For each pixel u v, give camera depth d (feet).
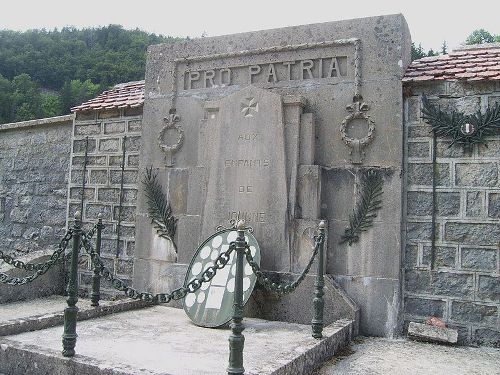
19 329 17.78
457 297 19.79
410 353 17.84
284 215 21.84
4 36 170.40
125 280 26.68
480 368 16.20
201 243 22.63
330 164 21.93
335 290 20.63
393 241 20.53
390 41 21.45
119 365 13.87
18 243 32.91
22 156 33.71
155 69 26.35
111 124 28.45
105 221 27.86
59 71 158.71
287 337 18.28
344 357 17.21
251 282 20.33
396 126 20.97
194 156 24.84
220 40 24.84
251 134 22.91
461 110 20.35
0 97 116.88
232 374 12.36
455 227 20.07
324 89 22.44
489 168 19.76
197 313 20.25
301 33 23.13
